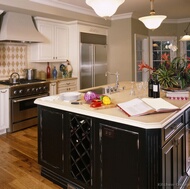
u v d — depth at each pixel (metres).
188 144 2.45
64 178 2.37
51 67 5.51
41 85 4.47
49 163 2.51
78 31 5.25
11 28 4.11
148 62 7.03
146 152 1.71
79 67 5.36
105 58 6.17
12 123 4.05
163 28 7.21
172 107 2.04
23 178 2.55
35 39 4.47
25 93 4.18
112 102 2.41
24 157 3.09
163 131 1.77
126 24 5.94
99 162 2.04
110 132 1.92
